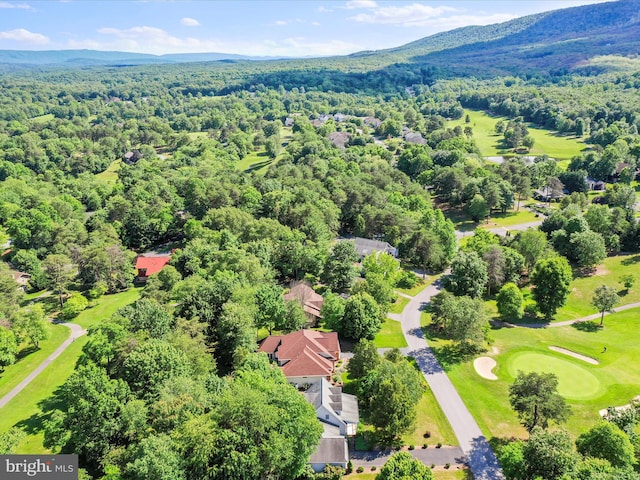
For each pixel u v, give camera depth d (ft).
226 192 533.96
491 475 205.16
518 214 567.18
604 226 441.68
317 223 454.81
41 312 333.83
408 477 171.01
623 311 348.18
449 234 436.76
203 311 287.28
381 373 237.66
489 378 275.80
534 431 193.57
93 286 407.44
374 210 499.51
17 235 475.72
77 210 576.20
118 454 193.26
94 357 241.55
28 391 271.90
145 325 268.41
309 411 196.95
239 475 172.45
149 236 510.17
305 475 199.41
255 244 396.37
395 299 380.37
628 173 608.19
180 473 168.04
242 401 184.44
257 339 312.91
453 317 297.53
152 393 216.95
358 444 224.33
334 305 316.81
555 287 333.42
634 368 280.51
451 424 237.45
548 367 283.79
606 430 188.03
